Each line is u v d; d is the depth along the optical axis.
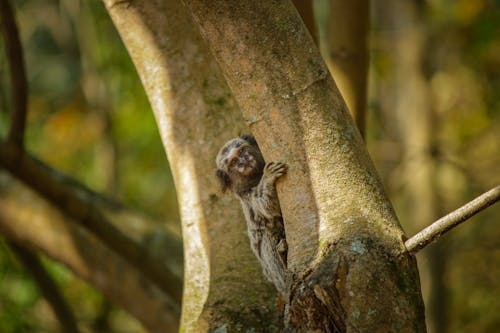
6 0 9.48
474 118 17.97
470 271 17.14
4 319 13.38
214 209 7.32
